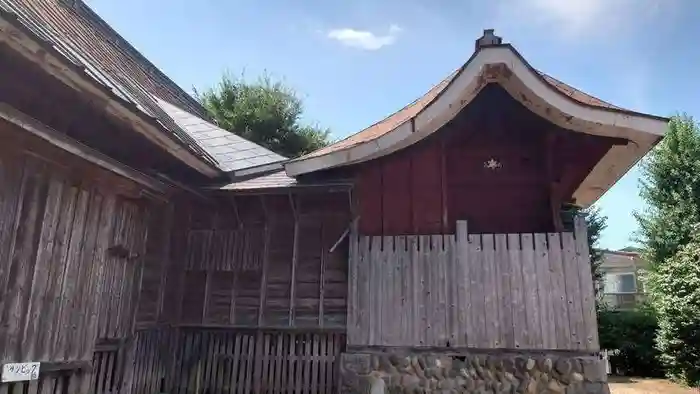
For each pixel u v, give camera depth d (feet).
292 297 22.79
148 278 20.72
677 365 40.73
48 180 14.46
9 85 13.99
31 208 13.80
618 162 24.52
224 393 22.34
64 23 21.72
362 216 23.62
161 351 21.76
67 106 15.92
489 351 20.72
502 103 23.90
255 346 22.67
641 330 47.50
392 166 24.14
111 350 18.04
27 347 13.58
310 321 22.44
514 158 24.64
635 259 75.41
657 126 20.89
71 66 13.14
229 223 24.21
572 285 20.75
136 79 28.63
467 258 21.68
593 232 61.41
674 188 55.88
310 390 21.77
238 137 32.07
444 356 20.90
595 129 21.74
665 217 54.90
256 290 23.30
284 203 23.94
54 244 14.70
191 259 23.98
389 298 21.79
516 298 20.97
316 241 23.32
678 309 40.22
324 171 22.57
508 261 21.39
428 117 20.76
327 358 22.04
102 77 15.88
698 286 39.27
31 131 12.51
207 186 22.76
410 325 21.36
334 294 22.58
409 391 20.74
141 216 20.15
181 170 22.25
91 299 16.49
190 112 36.91
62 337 15.01
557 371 20.03
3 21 10.86
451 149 24.84
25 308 13.55
